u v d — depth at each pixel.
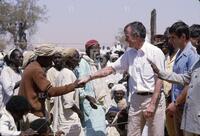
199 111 3.24
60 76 4.43
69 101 4.40
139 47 3.89
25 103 3.56
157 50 3.88
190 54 3.79
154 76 3.89
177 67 3.87
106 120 5.08
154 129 3.93
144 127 3.97
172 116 4.11
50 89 3.83
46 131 3.67
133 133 4.01
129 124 4.03
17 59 5.21
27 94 3.83
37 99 3.85
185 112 3.33
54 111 4.50
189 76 3.49
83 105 4.66
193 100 3.26
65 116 4.46
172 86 3.99
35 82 3.82
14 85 5.20
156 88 3.85
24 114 3.60
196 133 3.24
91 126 4.64
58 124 4.46
